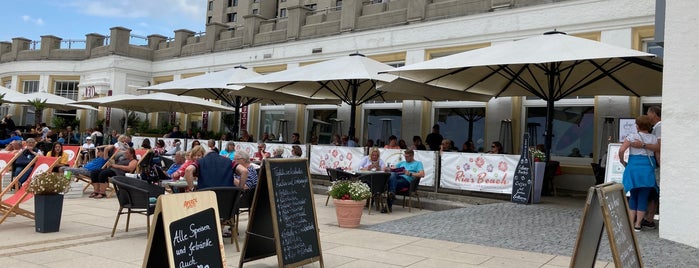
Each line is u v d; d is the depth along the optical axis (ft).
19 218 26.55
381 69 40.68
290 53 62.49
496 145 36.04
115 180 22.41
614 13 39.93
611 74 34.73
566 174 41.81
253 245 17.33
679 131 22.02
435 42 50.11
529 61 27.20
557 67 33.86
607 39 40.27
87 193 38.17
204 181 21.30
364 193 26.32
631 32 39.24
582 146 42.32
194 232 13.21
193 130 73.97
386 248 21.13
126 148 37.91
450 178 35.09
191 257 12.99
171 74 78.43
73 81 87.56
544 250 20.61
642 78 34.53
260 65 65.87
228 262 18.62
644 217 24.44
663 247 20.57
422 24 51.19
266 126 67.26
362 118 57.21
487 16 46.75
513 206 30.32
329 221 28.30
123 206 22.98
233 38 70.18
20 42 94.58
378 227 26.03
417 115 52.01
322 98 51.75
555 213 27.99
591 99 42.01
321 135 60.80
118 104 64.13
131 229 24.34
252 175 23.63
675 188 21.91
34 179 22.90
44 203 22.76
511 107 45.80
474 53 31.32
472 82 39.11
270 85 45.68
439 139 45.88
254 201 17.10
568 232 23.43
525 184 31.24
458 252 20.39
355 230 25.39
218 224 14.01
